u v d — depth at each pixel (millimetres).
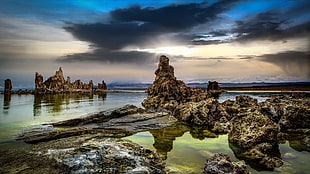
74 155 11453
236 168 10461
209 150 14688
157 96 45000
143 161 11523
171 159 12812
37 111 34219
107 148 12492
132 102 53188
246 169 10734
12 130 19609
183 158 12992
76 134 18688
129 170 10086
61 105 44250
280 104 24203
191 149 14945
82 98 66312
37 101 53656
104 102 52719
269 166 11516
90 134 18500
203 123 23781
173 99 43812
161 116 27672
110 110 27172
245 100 38094
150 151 13438
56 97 69688
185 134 19812
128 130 20781
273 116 23094
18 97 69062
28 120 25469
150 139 17938
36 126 21641
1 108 38406
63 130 19109
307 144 15570
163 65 52781
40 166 10375
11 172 9844
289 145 15445
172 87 45031
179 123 24984
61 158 11109
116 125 22719
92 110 35688
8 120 25516
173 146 15750
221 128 20891
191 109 26094
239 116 25438
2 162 11031
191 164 11977
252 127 16172
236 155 13586
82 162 10625
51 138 17188
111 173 9766
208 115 24469
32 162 10828
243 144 15383
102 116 24906
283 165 11680
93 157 11172
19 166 10445
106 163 10641
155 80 52938
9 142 16016
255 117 16938
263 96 71438
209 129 22000
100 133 18953
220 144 16203
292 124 20547
